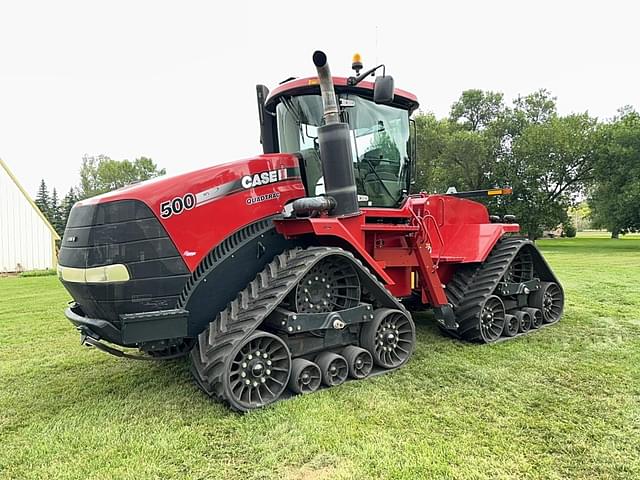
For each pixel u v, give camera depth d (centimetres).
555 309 632
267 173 414
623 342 523
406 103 516
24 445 299
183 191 363
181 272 356
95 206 342
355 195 418
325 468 265
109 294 335
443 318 506
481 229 576
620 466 264
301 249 399
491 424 317
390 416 329
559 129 3044
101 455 283
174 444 295
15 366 477
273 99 477
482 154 3116
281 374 363
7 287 1345
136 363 478
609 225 3169
